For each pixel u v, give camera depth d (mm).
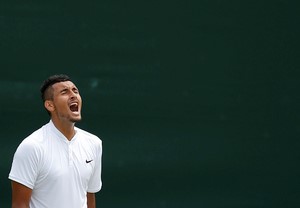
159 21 22281
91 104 21641
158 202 22031
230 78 22719
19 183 13664
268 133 22906
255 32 22953
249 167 22703
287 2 23156
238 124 22719
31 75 21172
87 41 21672
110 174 21734
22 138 21000
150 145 22078
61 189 13906
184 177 22266
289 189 22922
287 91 23062
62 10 21500
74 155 14133
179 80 22359
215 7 22719
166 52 22312
